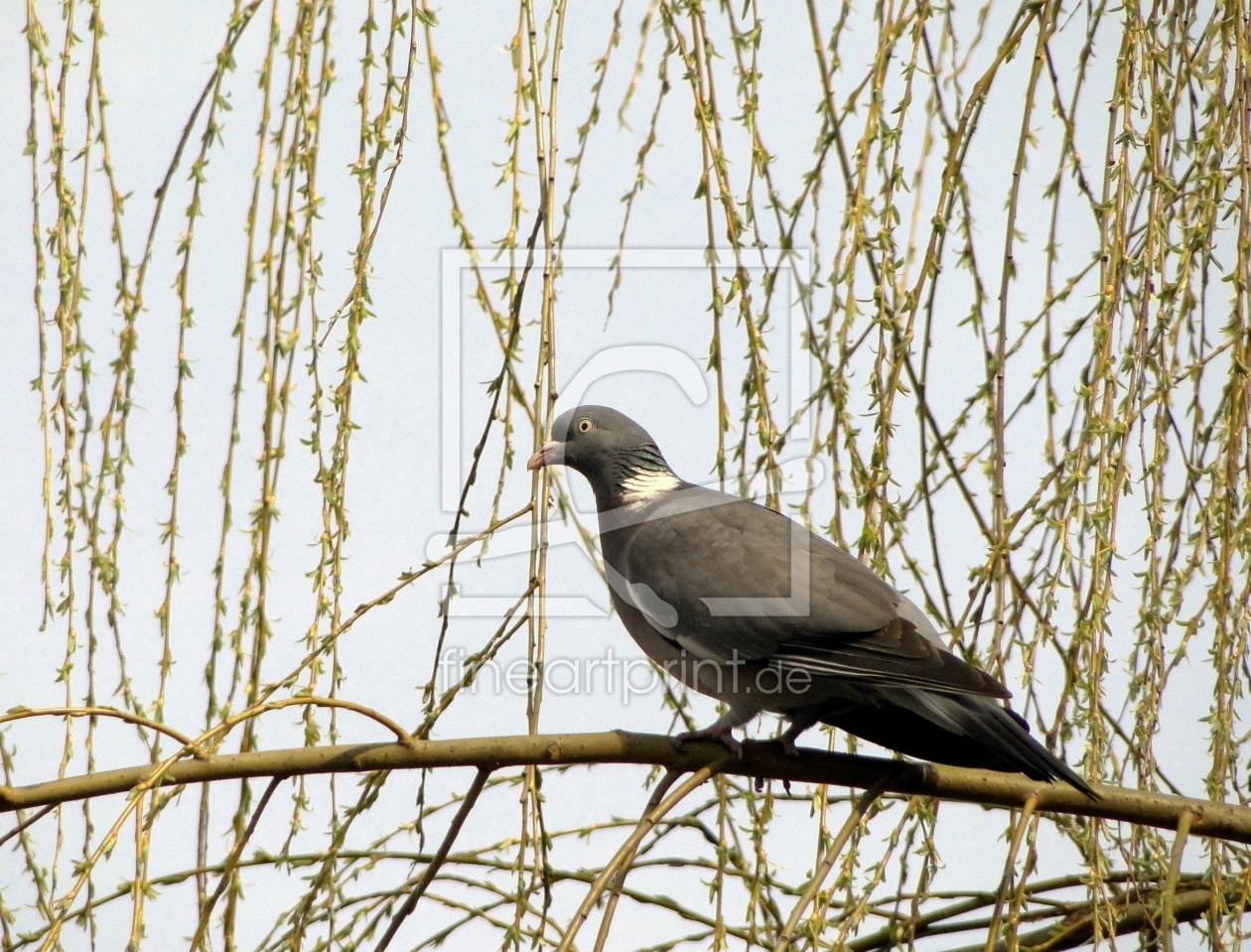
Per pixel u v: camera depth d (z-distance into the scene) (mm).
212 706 6891
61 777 7012
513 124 6668
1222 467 6477
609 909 6371
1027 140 6629
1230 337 6488
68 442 6875
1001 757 7375
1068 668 6570
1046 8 6676
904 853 7316
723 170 7070
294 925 6953
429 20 6656
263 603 6762
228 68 6754
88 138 6824
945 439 7219
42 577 6895
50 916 7047
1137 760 7008
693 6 6973
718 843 7395
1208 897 7684
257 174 6723
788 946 6090
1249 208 6598
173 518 6926
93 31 6805
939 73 7160
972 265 6969
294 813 7082
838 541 7188
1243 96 6703
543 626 6980
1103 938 7469
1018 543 6957
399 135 6648
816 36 7055
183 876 7480
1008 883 6609
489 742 7281
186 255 6820
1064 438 7207
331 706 6789
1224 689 6438
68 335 6797
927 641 8422
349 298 6617
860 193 6684
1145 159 6582
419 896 7176
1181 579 6590
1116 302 6527
